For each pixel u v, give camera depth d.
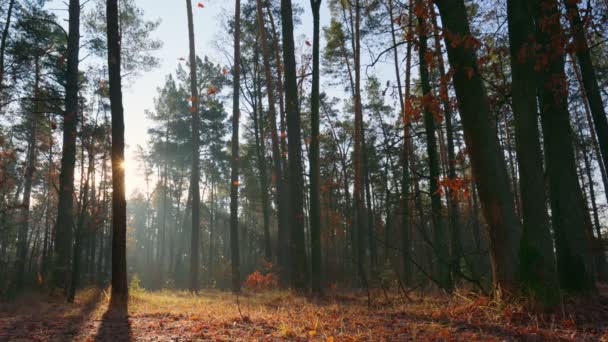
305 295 12.63
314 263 12.60
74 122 15.57
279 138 26.70
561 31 6.34
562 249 8.08
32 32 18.25
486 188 6.98
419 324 6.34
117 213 10.80
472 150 7.11
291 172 14.48
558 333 5.37
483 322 6.17
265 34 23.42
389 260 13.64
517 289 6.57
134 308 9.84
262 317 7.56
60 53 17.89
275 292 15.41
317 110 12.84
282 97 23.83
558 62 8.13
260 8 22.53
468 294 7.92
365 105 25.83
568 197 8.17
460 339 5.25
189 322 7.32
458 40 6.49
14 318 8.11
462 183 7.21
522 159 6.82
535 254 6.47
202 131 39.91
